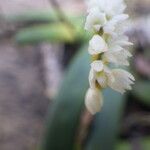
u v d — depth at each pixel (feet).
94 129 0.77
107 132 0.76
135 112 0.99
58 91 0.79
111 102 0.79
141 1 1.32
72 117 0.75
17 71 1.29
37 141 0.97
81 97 0.77
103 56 0.30
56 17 1.22
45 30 1.16
